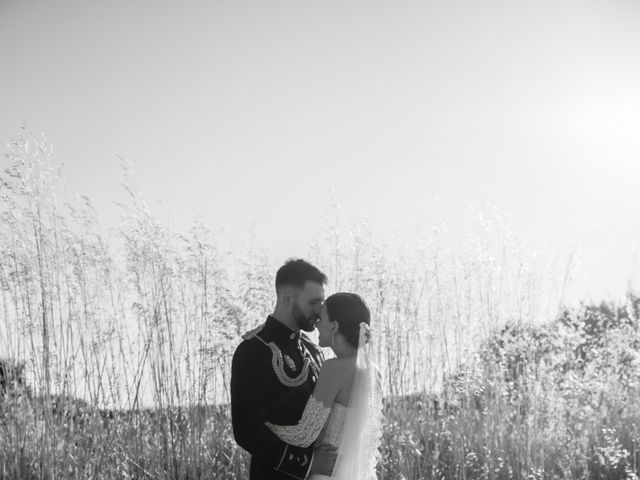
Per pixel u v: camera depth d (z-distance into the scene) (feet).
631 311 29.14
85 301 22.24
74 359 21.97
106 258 22.88
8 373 22.04
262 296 23.22
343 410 15.01
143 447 21.71
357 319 15.25
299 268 15.28
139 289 22.65
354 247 24.88
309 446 14.66
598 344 28.89
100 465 21.08
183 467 21.17
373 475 15.60
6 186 21.80
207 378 21.99
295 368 14.99
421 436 24.91
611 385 28.19
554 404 26.37
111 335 22.13
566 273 28.48
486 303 27.27
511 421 25.85
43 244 22.17
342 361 15.10
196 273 22.99
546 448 25.16
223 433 22.43
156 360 21.93
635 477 23.54
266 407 14.55
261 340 14.94
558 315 28.73
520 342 26.48
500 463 23.77
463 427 24.97
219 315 22.27
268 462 14.47
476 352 26.71
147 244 22.88
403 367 24.79
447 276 26.81
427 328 25.82
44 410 21.40
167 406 21.62
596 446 25.88
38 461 20.89
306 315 15.24
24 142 22.12
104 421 21.98
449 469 23.57
